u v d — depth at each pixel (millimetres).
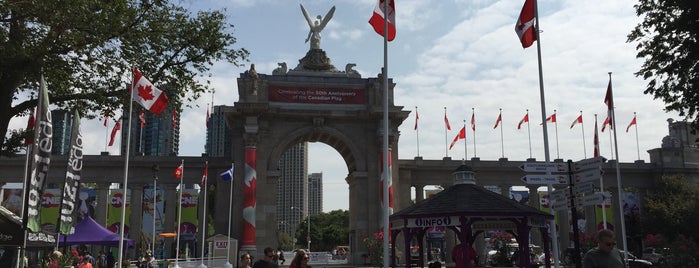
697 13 28750
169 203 72062
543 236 26500
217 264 50719
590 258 11375
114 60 30359
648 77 32969
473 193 25219
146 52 31625
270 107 65062
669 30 30391
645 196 81500
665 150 81812
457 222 24297
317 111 66375
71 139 25984
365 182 67125
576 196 20922
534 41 29266
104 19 28141
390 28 28359
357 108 67938
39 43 26812
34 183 22969
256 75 66125
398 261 62250
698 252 44656
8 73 26969
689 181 81625
